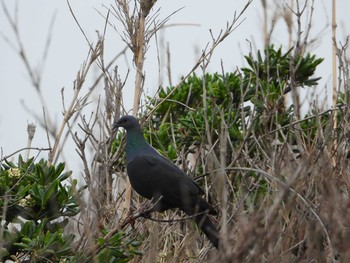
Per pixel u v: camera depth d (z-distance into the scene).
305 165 9.20
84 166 11.92
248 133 12.07
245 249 7.72
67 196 11.07
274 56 15.04
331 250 8.62
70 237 10.76
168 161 12.50
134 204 13.65
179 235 12.20
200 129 14.12
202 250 11.28
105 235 10.98
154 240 9.85
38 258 10.56
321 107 12.48
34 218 11.19
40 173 11.30
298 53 14.61
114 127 12.68
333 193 8.87
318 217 9.01
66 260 10.74
